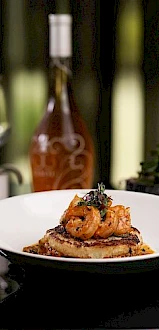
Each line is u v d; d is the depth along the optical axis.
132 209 0.53
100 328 0.38
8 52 1.16
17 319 0.39
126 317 0.39
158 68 1.18
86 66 1.18
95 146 1.20
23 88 1.16
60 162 0.66
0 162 1.19
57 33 0.65
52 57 0.66
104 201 0.47
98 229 0.46
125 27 1.17
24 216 0.53
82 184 0.67
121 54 1.18
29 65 1.16
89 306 0.41
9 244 0.50
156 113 1.20
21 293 0.43
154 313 0.40
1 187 0.66
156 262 0.41
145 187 0.62
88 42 1.17
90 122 1.19
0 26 1.15
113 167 1.21
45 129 0.66
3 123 0.71
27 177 1.19
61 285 0.44
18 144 1.18
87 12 1.16
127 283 0.44
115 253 0.45
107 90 1.19
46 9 1.15
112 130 1.20
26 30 1.15
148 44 1.18
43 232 0.52
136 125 1.20
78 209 0.47
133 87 1.19
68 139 0.66
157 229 0.52
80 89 1.18
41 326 0.38
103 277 0.42
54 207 0.54
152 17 1.17
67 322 0.39
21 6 1.15
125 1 1.16
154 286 0.44
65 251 0.45
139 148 1.21
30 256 0.41
